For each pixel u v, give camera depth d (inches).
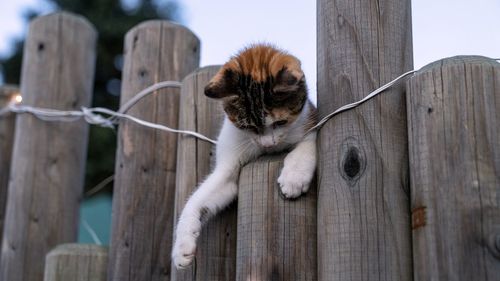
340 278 28.1
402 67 29.9
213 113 35.1
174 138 37.2
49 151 42.6
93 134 113.3
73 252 36.8
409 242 28.1
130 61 38.7
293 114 33.9
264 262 29.3
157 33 38.6
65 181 42.6
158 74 38.2
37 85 43.4
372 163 28.6
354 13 30.2
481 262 26.2
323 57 30.8
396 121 29.1
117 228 36.4
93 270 36.7
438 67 27.8
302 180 29.8
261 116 33.9
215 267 31.9
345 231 28.3
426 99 27.8
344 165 28.9
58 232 41.9
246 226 30.0
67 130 43.0
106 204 79.8
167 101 37.6
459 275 26.3
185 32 38.9
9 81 134.4
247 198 30.2
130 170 36.8
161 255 35.9
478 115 27.1
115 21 128.4
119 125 38.4
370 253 27.9
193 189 34.1
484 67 27.4
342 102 29.7
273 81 34.1
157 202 36.4
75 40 44.3
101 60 126.6
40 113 42.7
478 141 26.9
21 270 41.1
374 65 29.7
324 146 29.7
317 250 29.3
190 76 35.5
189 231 31.7
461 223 26.6
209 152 34.5
